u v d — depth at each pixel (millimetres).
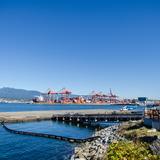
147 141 30547
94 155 32844
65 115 96250
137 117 86812
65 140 52406
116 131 50406
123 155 17578
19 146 45875
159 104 66312
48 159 37062
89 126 81875
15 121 89000
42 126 80062
